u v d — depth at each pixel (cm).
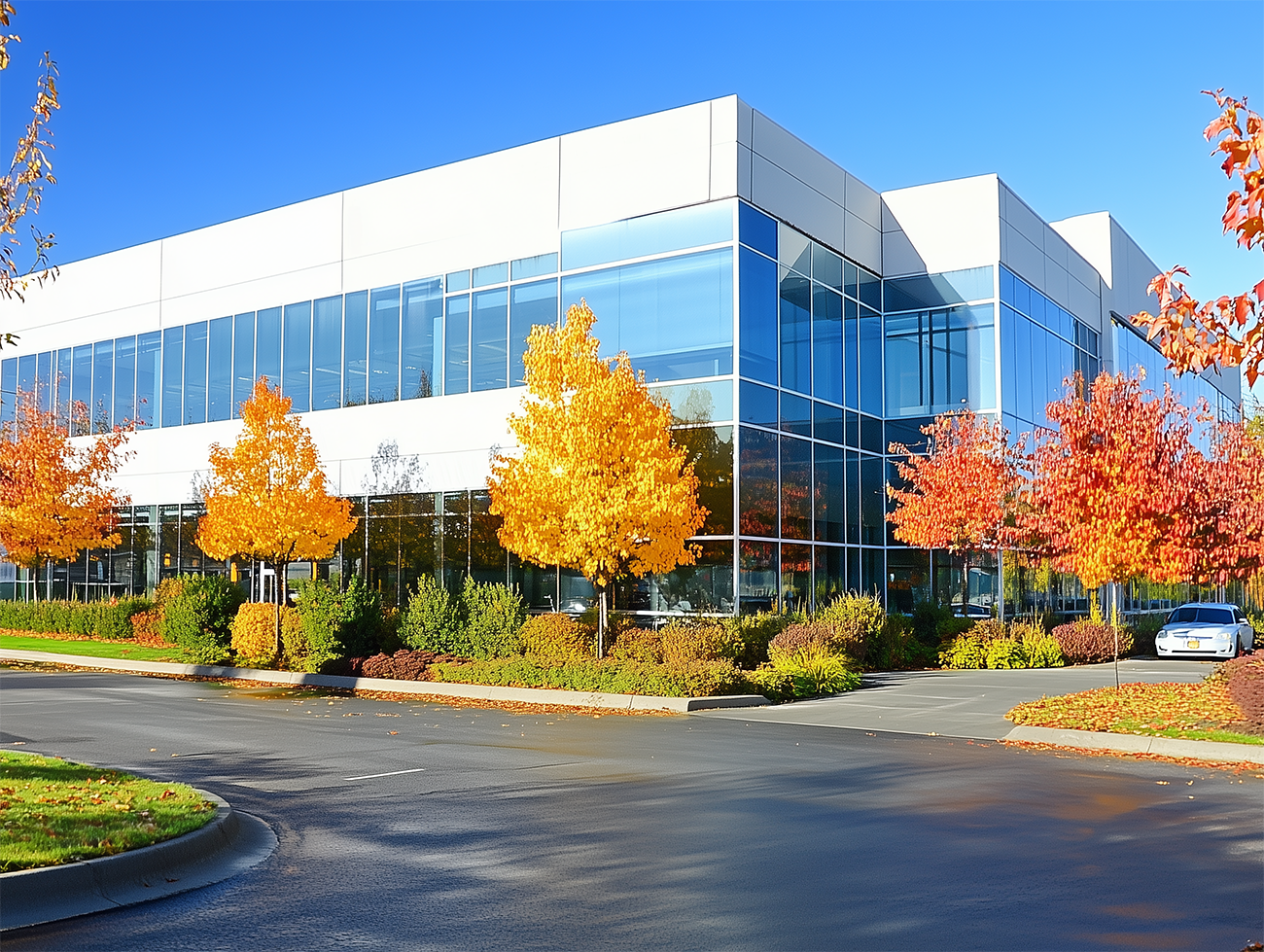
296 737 1505
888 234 3100
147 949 625
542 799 1062
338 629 2361
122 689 2169
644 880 767
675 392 2530
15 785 1022
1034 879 768
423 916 685
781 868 798
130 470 3722
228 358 3462
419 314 3027
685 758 1323
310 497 2539
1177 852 848
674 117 2592
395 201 3098
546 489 2080
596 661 2039
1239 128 549
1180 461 1706
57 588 3991
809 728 1598
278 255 3353
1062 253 3466
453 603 2442
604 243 2684
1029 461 2098
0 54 897
